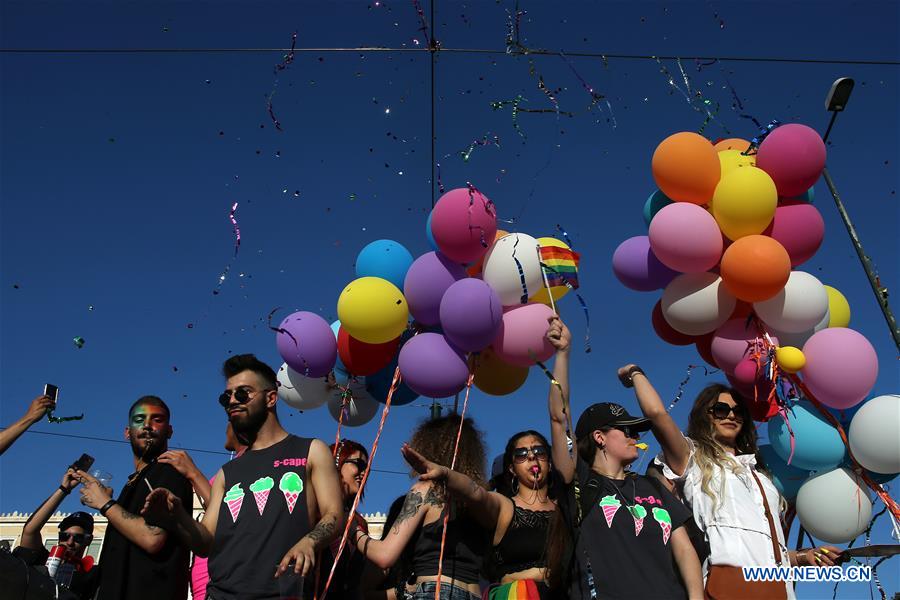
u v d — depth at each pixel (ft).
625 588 10.19
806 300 11.88
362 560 12.59
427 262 12.14
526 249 11.99
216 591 9.53
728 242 12.37
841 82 14.70
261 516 9.78
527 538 10.68
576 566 10.46
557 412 11.00
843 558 11.73
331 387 13.25
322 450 10.45
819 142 12.26
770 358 11.95
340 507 10.00
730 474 11.51
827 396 11.76
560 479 10.93
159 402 12.87
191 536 9.65
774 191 11.84
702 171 12.03
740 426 12.08
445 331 11.58
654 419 11.57
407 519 10.91
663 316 13.10
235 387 10.68
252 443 10.82
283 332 12.21
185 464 11.93
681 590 10.41
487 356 12.59
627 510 10.76
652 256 12.74
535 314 11.74
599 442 11.58
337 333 13.14
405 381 12.07
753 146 13.01
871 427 11.38
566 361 11.31
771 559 10.91
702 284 12.22
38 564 12.82
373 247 13.15
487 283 11.76
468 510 10.90
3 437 11.75
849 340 11.75
